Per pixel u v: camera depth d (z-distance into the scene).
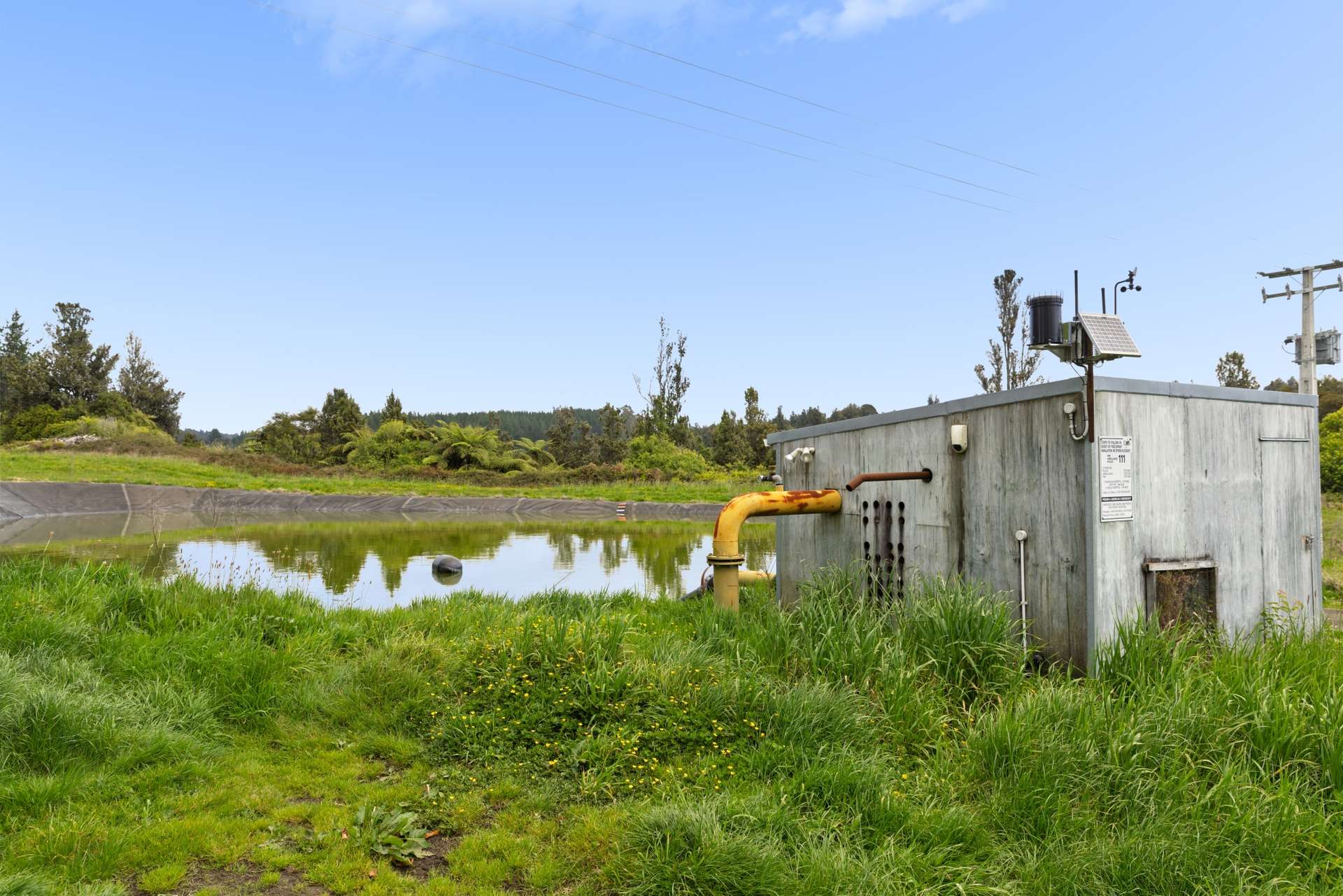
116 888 3.08
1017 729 4.00
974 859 3.31
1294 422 6.30
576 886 3.23
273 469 35.31
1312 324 17.31
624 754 4.25
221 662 5.43
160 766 4.18
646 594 10.55
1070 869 3.13
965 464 6.25
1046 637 5.52
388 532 19.91
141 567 11.48
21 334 59.84
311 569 12.91
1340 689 4.30
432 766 4.43
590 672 4.98
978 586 6.02
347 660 6.04
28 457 31.06
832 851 3.25
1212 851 3.19
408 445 40.88
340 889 3.19
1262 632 5.68
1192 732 4.02
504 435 51.56
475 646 5.69
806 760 4.05
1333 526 14.38
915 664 5.16
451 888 3.20
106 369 51.66
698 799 3.76
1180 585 5.55
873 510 7.31
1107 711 4.18
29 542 16.02
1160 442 5.53
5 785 3.73
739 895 2.97
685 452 40.59
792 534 8.51
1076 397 5.29
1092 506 5.16
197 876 3.27
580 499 31.09
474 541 18.05
